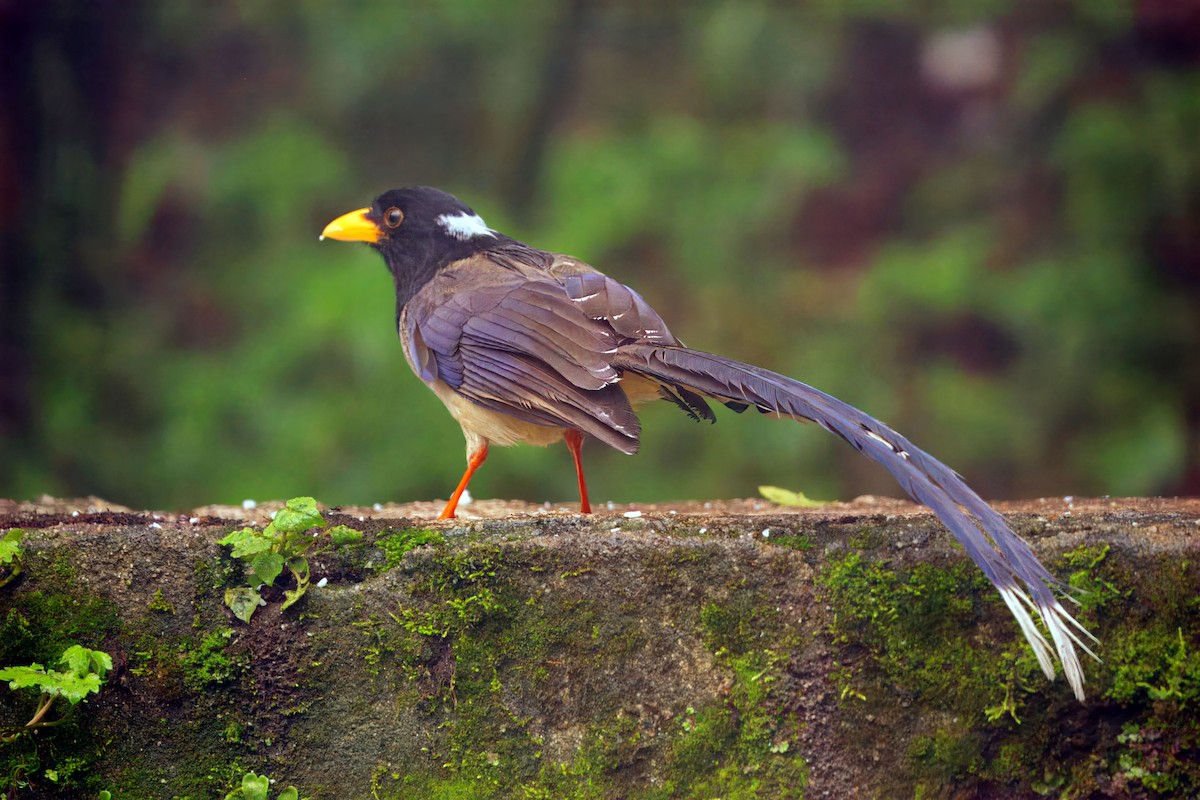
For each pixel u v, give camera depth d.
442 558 5.43
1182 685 5.43
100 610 5.34
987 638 5.49
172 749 5.35
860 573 5.48
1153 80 17.12
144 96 17.17
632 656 5.46
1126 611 5.48
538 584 5.45
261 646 5.38
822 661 5.48
